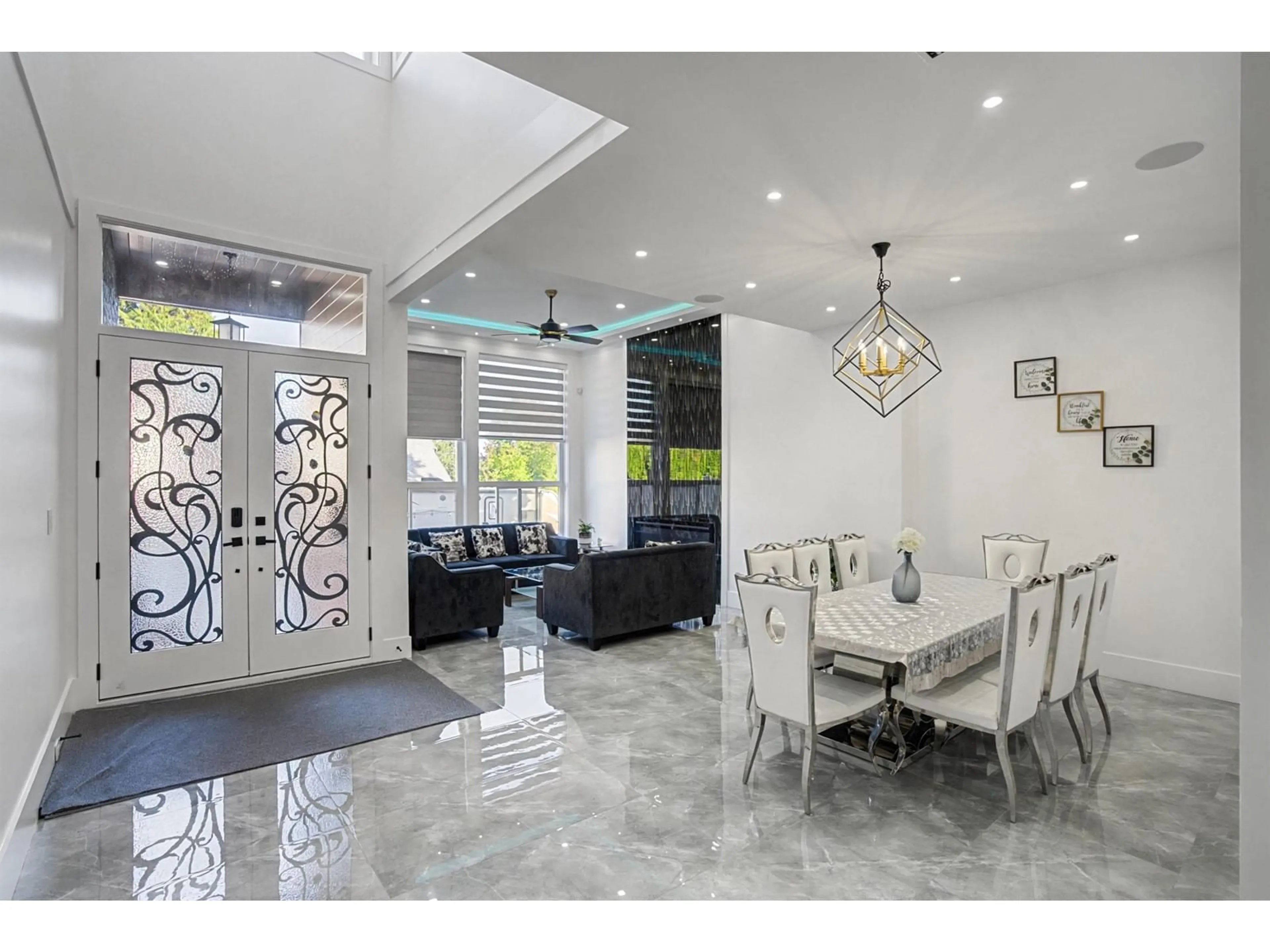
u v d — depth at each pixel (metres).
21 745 2.41
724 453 7.04
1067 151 2.69
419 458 8.07
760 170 2.85
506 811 2.73
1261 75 1.25
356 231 4.80
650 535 8.12
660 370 7.96
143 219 3.96
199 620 4.16
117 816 2.68
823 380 6.05
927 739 3.42
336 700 4.03
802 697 2.76
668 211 3.30
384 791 2.90
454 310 7.40
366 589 4.80
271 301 4.54
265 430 4.40
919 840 2.51
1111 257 4.05
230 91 4.30
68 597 3.71
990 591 4.09
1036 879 2.25
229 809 2.74
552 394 9.23
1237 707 3.89
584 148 2.78
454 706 3.95
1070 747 3.38
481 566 7.60
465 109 3.85
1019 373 4.84
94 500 3.82
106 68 3.88
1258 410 1.25
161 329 4.14
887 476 5.54
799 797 2.86
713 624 6.24
